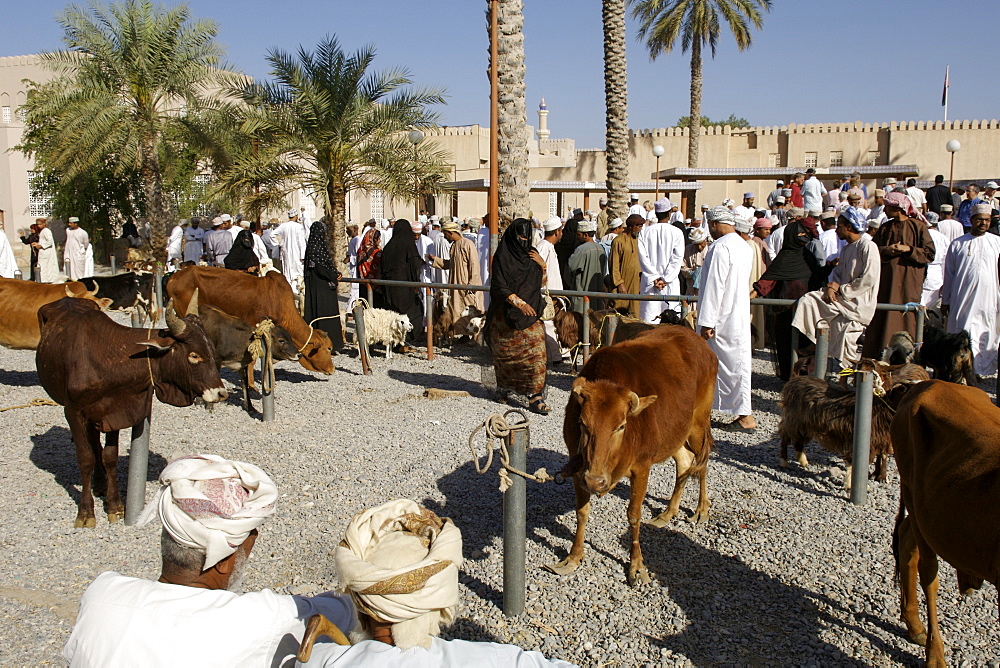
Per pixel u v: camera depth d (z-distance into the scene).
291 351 9.32
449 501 6.17
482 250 13.12
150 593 2.30
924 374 6.51
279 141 17.33
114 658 2.20
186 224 27.47
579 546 5.10
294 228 16.66
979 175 37.09
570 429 4.87
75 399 5.54
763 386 9.82
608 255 13.40
